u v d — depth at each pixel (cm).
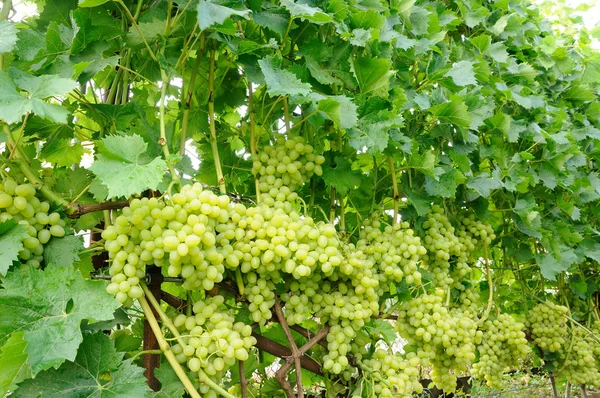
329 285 126
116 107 114
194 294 123
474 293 175
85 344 94
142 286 102
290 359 118
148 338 113
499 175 183
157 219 100
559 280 230
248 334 108
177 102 151
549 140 204
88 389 91
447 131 160
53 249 99
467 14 194
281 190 121
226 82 142
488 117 173
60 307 91
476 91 164
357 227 144
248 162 141
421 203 147
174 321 106
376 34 126
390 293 153
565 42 273
